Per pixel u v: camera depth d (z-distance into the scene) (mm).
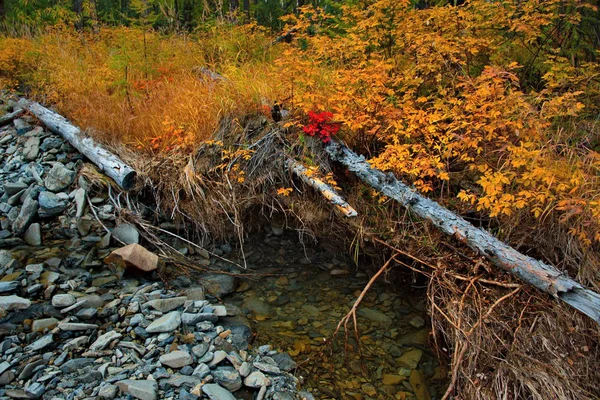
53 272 3561
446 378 3016
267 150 4473
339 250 4289
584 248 3129
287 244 4410
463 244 3652
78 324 3033
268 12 9219
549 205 3154
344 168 4387
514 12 4254
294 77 4531
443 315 3225
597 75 3939
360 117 3979
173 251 4129
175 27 7895
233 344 3152
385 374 3061
